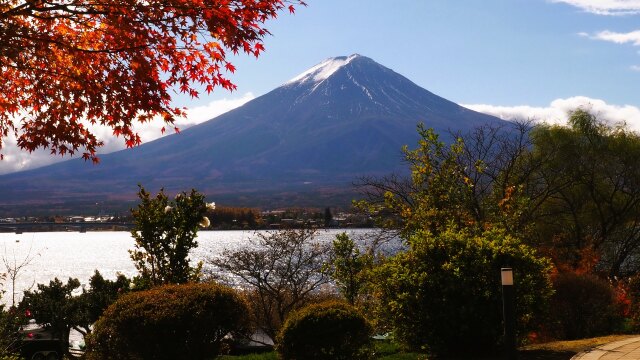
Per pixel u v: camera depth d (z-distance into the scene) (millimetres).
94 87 7543
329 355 10625
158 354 9617
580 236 25328
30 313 18547
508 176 20094
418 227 16219
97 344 9914
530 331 11180
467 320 10352
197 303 9891
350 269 17312
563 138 27703
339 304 11156
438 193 16625
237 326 10375
